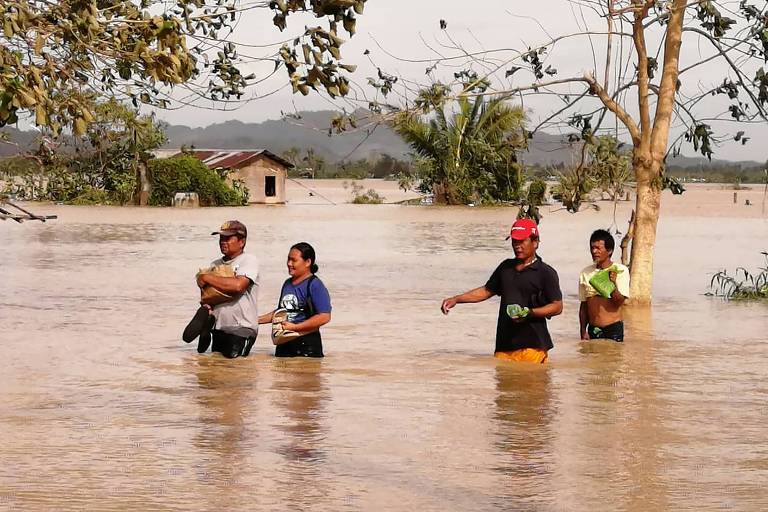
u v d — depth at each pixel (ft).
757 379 45.70
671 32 72.79
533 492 27.99
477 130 239.71
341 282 90.99
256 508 26.45
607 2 69.41
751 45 71.67
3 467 30.09
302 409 38.47
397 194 359.66
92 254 117.50
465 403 39.81
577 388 43.14
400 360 50.03
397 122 59.72
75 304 73.61
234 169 265.95
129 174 241.55
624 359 50.65
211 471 29.84
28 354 51.55
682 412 38.50
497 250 127.65
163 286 85.61
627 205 247.70
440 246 134.10
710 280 94.27
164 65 29.25
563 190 75.51
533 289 48.37
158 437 33.86
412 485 28.58
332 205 268.00
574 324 65.31
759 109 71.56
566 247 132.98
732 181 529.04
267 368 47.42
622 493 27.94
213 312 50.55
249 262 50.52
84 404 39.06
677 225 183.83
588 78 71.87
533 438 34.17
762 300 79.15
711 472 30.09
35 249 123.65
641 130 73.77
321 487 28.35
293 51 29.91
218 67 33.63
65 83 30.09
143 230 159.84
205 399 40.16
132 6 30.09
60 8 28.22
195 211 222.69
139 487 28.17
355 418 36.99
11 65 26.81
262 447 32.65
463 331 61.77
